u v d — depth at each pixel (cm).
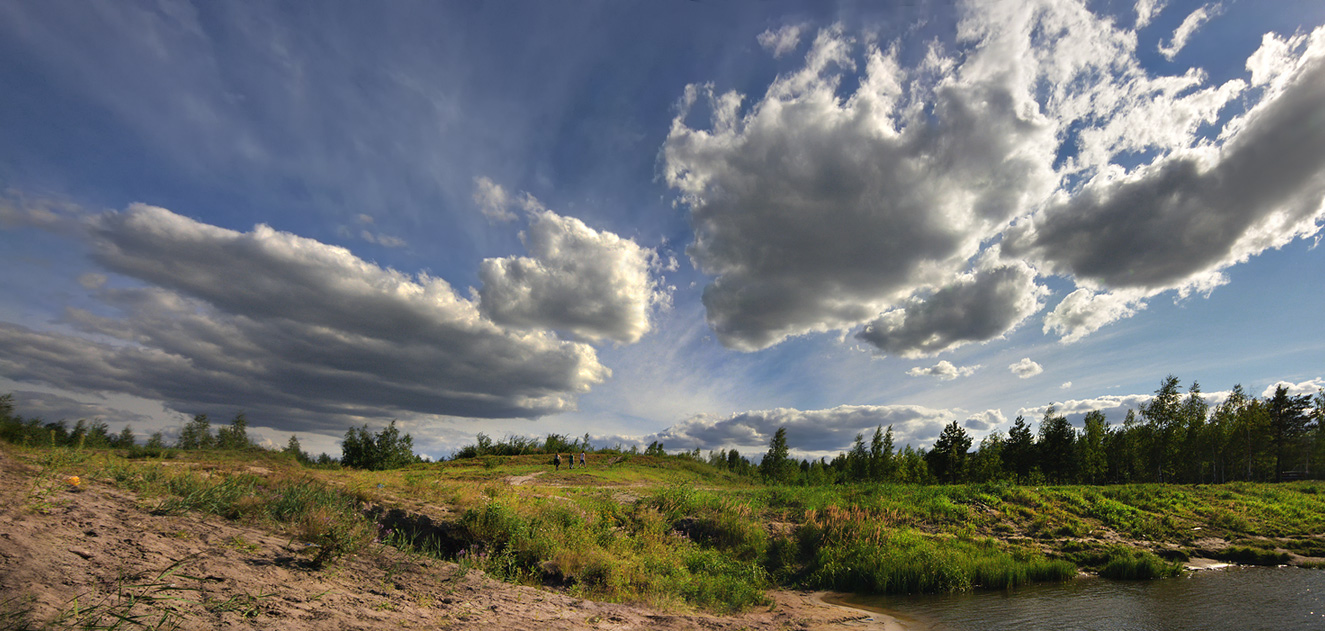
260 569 582
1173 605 1215
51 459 846
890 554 1569
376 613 544
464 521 1185
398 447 4428
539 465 4244
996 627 1053
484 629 578
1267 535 2064
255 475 1152
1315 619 1088
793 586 1504
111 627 340
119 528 576
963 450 5125
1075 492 2542
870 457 5288
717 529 1767
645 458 5134
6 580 366
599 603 903
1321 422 5088
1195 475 5016
